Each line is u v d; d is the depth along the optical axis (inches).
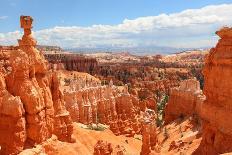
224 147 1135.6
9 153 1795.0
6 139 1809.8
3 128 1824.6
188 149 1988.2
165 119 3597.4
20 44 2153.1
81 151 2433.6
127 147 3348.9
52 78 2427.4
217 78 1210.6
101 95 4207.7
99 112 4111.7
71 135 2492.6
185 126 2918.3
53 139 2190.0
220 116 1178.0
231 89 1136.8
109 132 3695.9
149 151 2031.3
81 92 3917.3
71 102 3740.2
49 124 2155.5
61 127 2393.0
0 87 1877.5
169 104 3575.3
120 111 4370.1
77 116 3757.4
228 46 1172.5
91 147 2785.4
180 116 3324.3
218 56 1204.5
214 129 1218.0
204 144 1299.2
